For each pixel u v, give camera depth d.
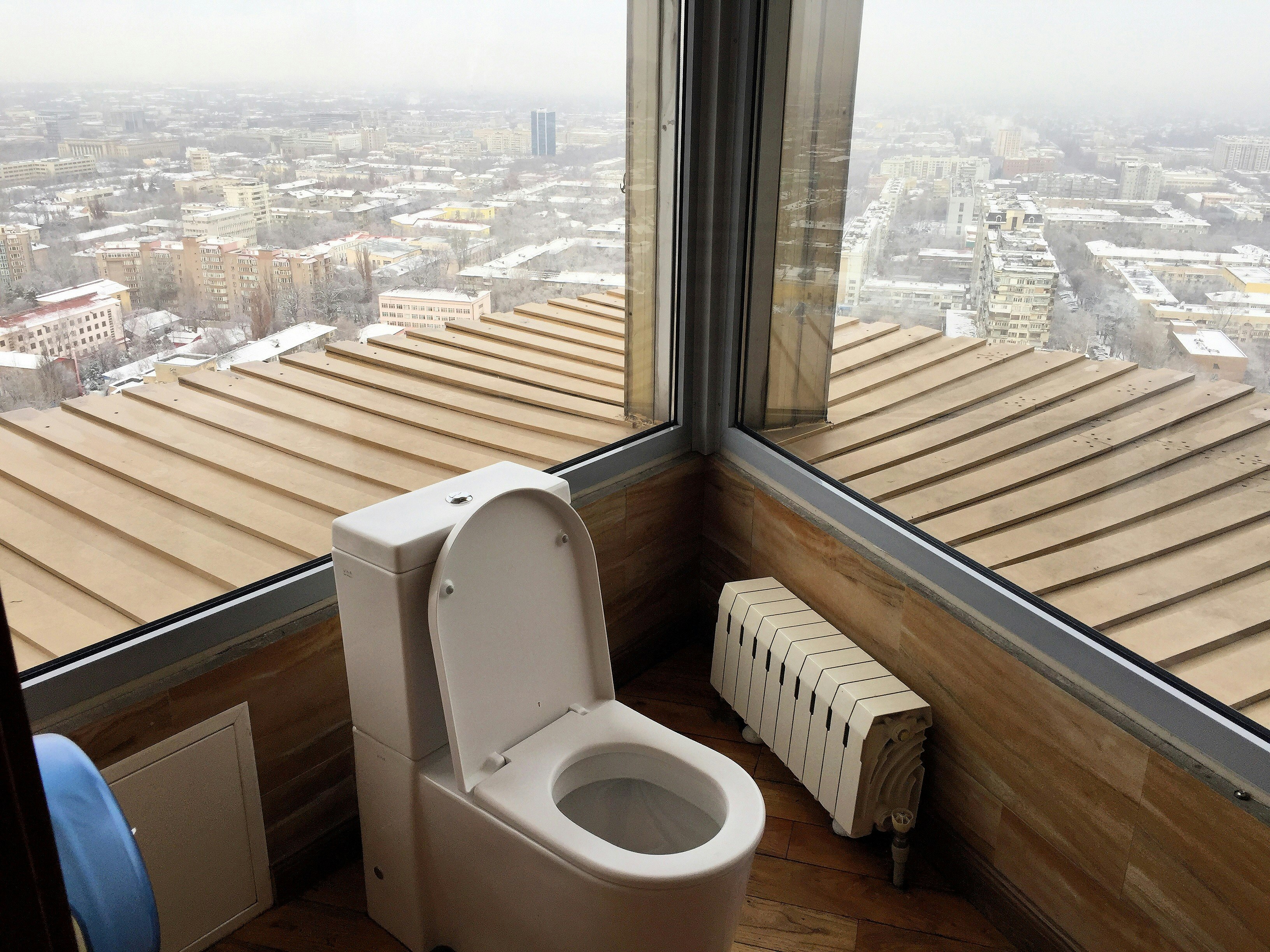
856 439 2.02
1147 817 1.44
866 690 1.82
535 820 1.46
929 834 1.93
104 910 1.01
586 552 1.72
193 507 1.59
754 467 2.35
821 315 2.06
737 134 2.14
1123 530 1.44
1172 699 1.39
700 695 2.45
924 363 1.79
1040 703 1.60
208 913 1.69
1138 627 1.45
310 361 1.73
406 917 1.72
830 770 1.86
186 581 1.59
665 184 2.24
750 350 2.31
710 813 1.60
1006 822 1.72
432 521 1.52
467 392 2.02
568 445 2.25
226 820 1.67
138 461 1.50
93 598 1.47
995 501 1.68
